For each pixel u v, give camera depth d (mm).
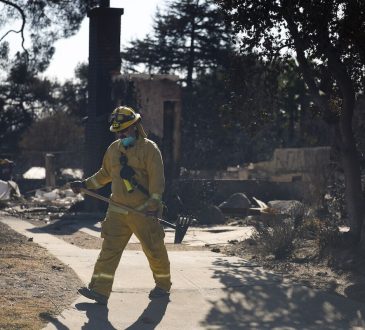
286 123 37594
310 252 10758
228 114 13141
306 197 17812
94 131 22672
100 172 7184
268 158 42656
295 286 8008
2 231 13344
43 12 29000
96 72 22734
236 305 7102
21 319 6031
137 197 6879
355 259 9945
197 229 16594
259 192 21953
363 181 13242
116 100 21703
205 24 50250
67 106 71250
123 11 22641
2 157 46281
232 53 12875
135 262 9328
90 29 23031
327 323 6590
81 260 9438
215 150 46594
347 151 11352
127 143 6898
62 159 45688
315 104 12930
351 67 12141
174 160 21719
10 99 67938
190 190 19906
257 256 10844
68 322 6141
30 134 57031
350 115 11281
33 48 30375
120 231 6926
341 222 15227
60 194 29062
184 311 6797
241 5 11773
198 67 50906
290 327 6395
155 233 7008
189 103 48656
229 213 20031
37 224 17719
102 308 6715
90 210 21703
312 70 12461
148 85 21359
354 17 10906
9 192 26656
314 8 11055
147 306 6902
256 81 12906
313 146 25047
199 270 8906
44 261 9094
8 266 8391
